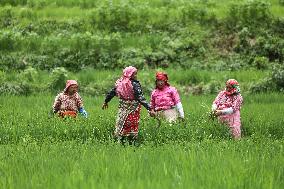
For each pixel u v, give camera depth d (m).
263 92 47.41
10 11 68.38
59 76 48.91
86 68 57.72
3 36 60.53
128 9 66.06
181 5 71.75
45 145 20.19
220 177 12.74
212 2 71.50
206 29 65.31
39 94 45.88
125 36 63.53
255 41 62.31
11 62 57.28
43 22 66.56
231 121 27.33
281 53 60.50
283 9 68.81
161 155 16.86
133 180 12.52
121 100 24.73
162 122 26.33
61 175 13.29
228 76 52.06
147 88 49.03
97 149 19.03
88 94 48.19
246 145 20.03
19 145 20.34
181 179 12.60
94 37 60.22
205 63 59.38
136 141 24.44
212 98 43.97
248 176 13.05
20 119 28.55
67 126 25.92
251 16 65.75
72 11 69.56
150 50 59.84
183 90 49.69
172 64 58.84
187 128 25.70
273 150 18.22
